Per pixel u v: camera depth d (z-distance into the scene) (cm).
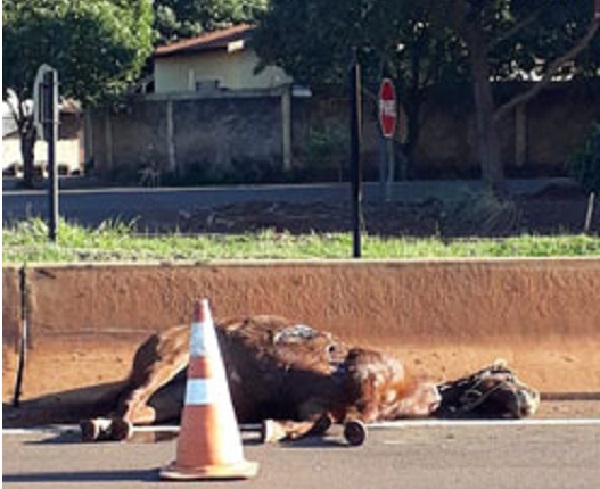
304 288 1241
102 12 4725
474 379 1161
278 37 3678
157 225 2928
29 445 1042
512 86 4428
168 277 1235
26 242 2225
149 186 4634
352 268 1248
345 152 4506
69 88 4759
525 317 1242
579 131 4500
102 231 2508
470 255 2175
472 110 4459
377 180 4494
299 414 1078
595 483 903
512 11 3631
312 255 2169
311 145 4534
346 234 2658
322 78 3881
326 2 3388
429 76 4334
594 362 1231
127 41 4766
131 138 4844
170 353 1111
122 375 1203
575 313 1245
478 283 1248
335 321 1237
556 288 1248
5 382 1198
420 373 1181
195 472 917
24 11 4688
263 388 1089
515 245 2312
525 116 4494
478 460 975
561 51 3819
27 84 4678
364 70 3962
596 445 1027
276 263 1248
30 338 1215
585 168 3052
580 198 3497
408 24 3597
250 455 994
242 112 4659
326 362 1095
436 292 1245
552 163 4516
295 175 4591
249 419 1099
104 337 1219
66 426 1120
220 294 1235
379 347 1231
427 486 895
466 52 4238
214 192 4000
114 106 4794
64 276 1227
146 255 2158
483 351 1232
